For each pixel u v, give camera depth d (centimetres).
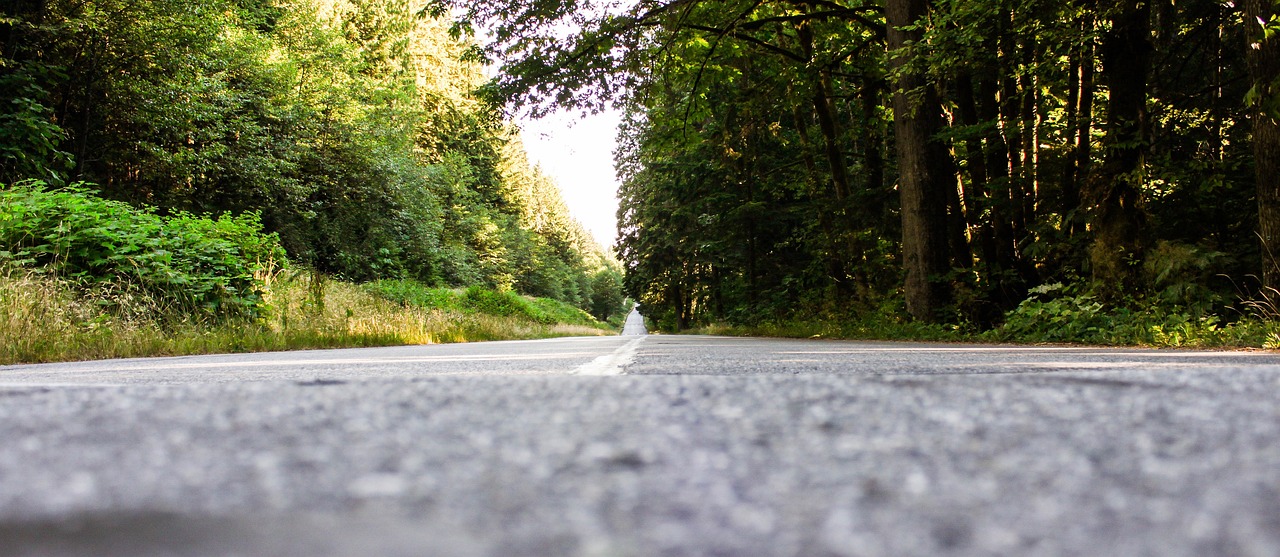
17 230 877
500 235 6281
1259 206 789
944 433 88
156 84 1806
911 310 1360
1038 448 78
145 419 102
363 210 2991
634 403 119
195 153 1953
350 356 627
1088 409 107
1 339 626
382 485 60
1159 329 782
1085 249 1138
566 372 312
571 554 40
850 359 392
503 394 133
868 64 1670
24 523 50
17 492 60
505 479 63
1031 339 980
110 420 102
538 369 353
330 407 116
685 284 3509
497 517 50
